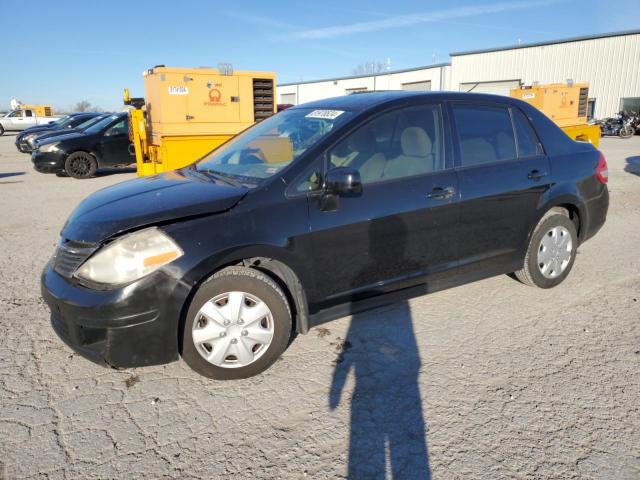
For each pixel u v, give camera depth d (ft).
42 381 9.99
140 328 8.80
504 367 10.31
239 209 9.60
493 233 12.85
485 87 114.52
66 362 10.74
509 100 13.83
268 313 9.85
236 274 9.53
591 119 98.99
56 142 40.50
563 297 13.98
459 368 10.30
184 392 9.59
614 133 86.79
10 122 123.24
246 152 12.01
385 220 10.95
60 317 9.35
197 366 9.52
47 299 9.44
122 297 8.63
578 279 15.42
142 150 33.37
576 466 7.47
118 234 8.94
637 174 39.04
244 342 9.71
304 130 11.53
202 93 32.68
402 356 10.81
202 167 12.57
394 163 11.40
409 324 12.37
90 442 8.16
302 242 10.02
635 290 14.46
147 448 8.02
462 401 9.14
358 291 11.05
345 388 9.63
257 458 7.77
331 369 10.32
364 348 11.18
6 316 13.04
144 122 33.06
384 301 11.50
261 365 9.96
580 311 13.05
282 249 9.81
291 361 10.66
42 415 8.87
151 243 8.85
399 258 11.42
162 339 8.98
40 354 11.07
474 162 12.55
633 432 8.22
